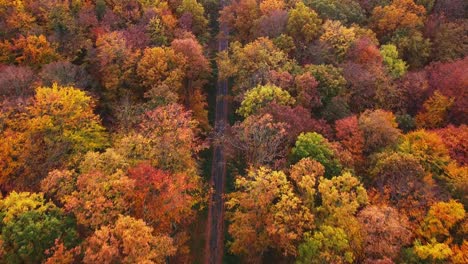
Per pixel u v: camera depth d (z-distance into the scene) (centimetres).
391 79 8019
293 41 8938
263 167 5206
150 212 4928
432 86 8044
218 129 8169
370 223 4759
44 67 7488
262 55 7925
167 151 5659
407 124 7419
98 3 9181
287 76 7419
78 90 6488
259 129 6122
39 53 7844
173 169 5653
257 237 5303
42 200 4744
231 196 5972
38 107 6141
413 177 5609
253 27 9538
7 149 5594
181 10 9806
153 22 8600
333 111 7138
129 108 7000
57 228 4512
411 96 7950
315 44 8750
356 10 9912
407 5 10050
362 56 8325
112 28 8725
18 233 4297
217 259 6075
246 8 10081
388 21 9588
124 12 9131
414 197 5412
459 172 5772
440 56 9175
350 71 7831
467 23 9669
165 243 4647
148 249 4250
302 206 4881
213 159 7656
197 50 7981
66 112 6219
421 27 9738
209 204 6831
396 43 9294
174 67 7719
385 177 5769
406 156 5759
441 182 5831
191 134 6131
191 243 6297
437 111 7406
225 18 10350
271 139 6025
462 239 4931
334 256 4597
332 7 9600
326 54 8431
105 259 4031
